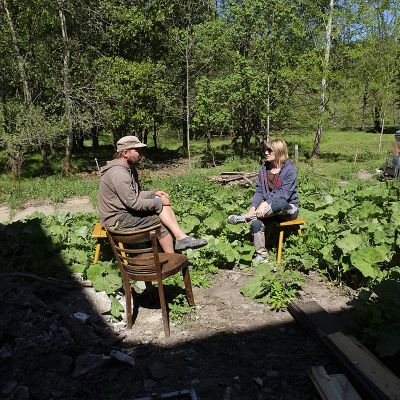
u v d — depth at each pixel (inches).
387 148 1131.9
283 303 191.0
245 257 238.8
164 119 1102.4
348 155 1034.7
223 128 1013.2
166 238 202.4
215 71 1054.4
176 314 186.9
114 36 978.1
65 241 248.4
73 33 925.2
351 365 138.7
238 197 379.6
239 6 929.5
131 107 943.0
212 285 219.3
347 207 284.0
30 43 856.9
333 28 1015.0
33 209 537.6
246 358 155.5
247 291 203.3
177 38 1008.2
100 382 144.9
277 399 133.3
